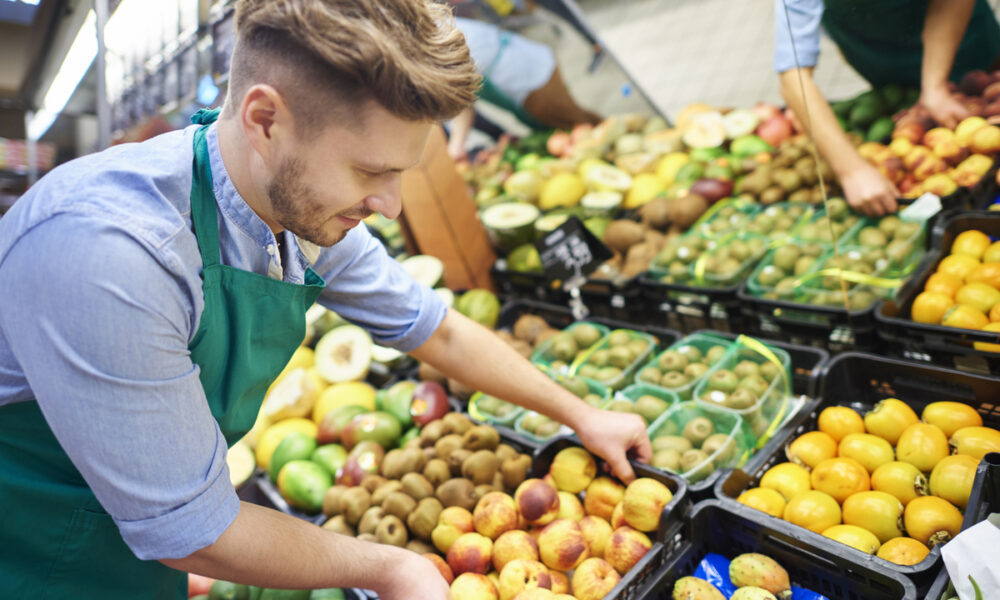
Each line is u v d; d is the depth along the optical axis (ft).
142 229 2.59
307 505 5.89
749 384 5.41
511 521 4.87
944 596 3.43
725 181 8.09
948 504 4.14
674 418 5.46
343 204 2.71
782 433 5.18
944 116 5.67
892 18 5.43
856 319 5.73
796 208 7.24
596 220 8.64
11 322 2.55
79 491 3.19
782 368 5.57
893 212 5.82
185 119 7.77
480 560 4.67
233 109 2.76
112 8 7.66
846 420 5.02
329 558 3.25
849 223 6.04
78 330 2.45
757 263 6.90
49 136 8.09
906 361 5.21
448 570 4.74
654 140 9.15
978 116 5.73
